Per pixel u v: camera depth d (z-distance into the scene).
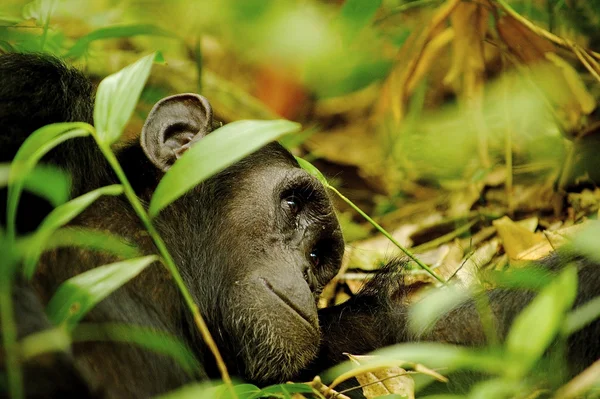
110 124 4.36
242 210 6.81
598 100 9.83
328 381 6.97
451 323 6.70
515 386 5.14
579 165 9.24
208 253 6.72
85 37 8.35
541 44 8.90
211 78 12.18
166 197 4.13
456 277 7.32
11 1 10.27
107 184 6.32
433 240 9.46
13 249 4.14
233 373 6.69
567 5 10.40
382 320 7.36
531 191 9.47
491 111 10.46
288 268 6.66
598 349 5.62
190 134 6.82
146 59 4.43
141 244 6.19
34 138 4.26
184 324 6.29
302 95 12.55
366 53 11.30
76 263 5.59
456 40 8.90
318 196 7.16
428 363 6.33
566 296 3.99
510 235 8.59
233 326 6.51
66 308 4.19
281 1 9.72
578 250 6.05
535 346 3.95
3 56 6.21
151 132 6.74
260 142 4.07
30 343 4.19
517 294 6.32
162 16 12.53
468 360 4.23
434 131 11.12
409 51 9.12
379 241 9.56
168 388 5.57
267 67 12.15
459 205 9.68
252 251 6.68
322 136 12.41
